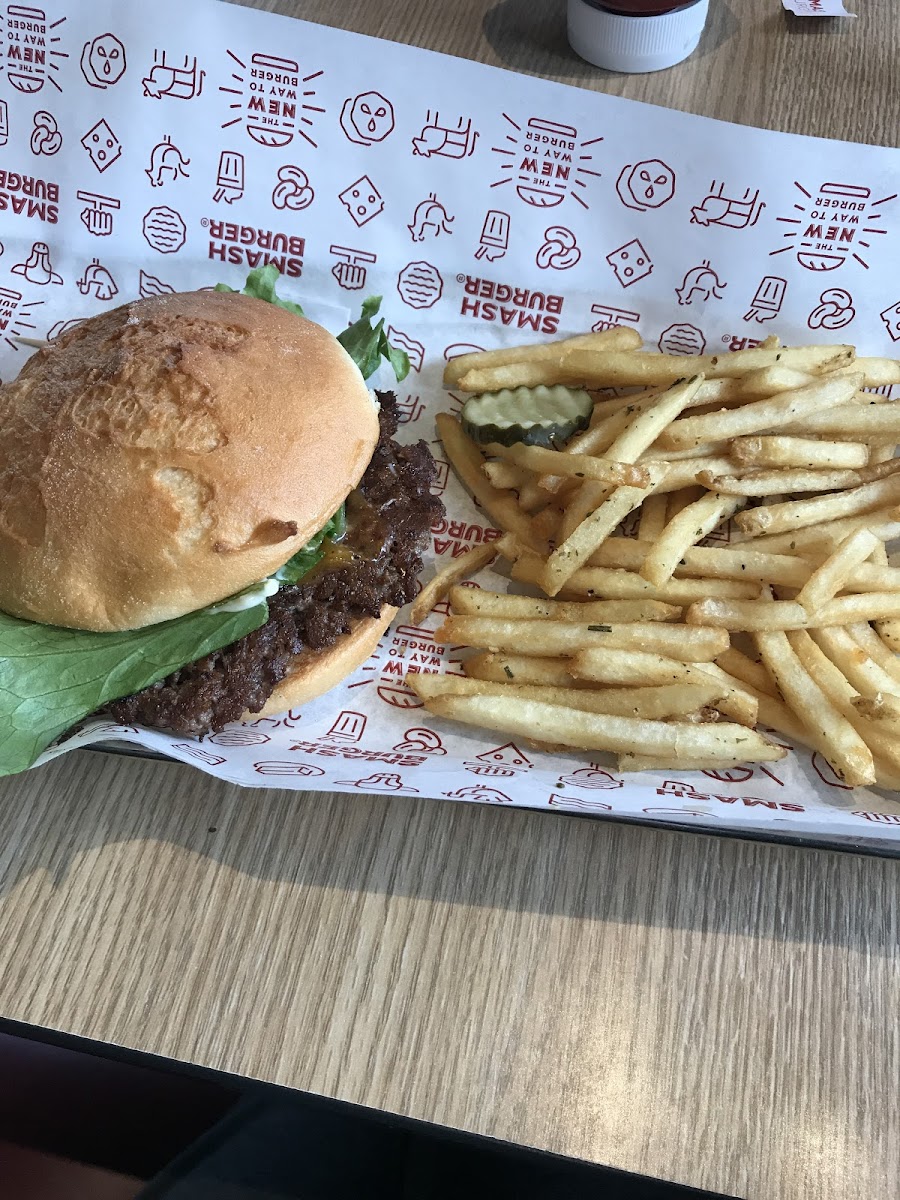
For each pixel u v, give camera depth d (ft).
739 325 1.28
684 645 1.08
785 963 1.05
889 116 1.45
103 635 1.03
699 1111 0.98
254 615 1.04
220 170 1.26
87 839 1.10
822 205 1.20
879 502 1.14
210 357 1.03
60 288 1.34
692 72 1.50
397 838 1.11
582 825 1.11
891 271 1.22
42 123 1.25
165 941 1.05
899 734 1.03
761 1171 0.96
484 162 1.23
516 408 1.23
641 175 1.21
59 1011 1.02
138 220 1.30
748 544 1.16
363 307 1.28
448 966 1.04
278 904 1.07
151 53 1.20
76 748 1.03
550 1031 1.02
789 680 1.07
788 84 1.49
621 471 1.09
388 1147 1.07
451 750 1.14
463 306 1.31
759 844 1.10
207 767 1.03
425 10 1.57
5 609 1.03
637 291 1.28
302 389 1.05
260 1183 1.04
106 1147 1.06
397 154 1.23
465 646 1.18
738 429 1.14
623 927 1.06
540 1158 0.97
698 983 1.04
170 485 1.00
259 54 1.20
